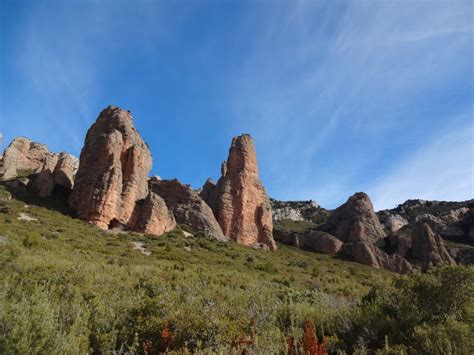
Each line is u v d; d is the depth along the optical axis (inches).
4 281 316.8
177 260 1422.2
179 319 248.8
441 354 204.8
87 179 2150.6
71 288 328.8
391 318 283.4
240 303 363.9
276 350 208.2
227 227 2689.5
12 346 182.5
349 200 3732.8
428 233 3034.0
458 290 270.7
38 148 3681.1
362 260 2709.2
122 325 270.5
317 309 345.1
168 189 2743.6
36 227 1483.8
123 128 2554.1
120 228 2014.0
